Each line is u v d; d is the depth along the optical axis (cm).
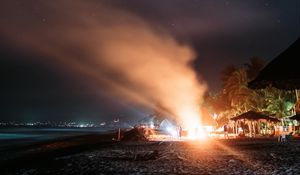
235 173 1491
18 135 9975
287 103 6238
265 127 6294
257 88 748
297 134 5112
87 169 1781
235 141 4119
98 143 4525
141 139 5194
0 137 8338
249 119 4378
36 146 4484
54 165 2045
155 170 1656
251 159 2053
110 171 1667
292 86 718
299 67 673
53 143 5153
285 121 6269
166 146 3494
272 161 1912
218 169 1639
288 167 1623
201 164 1866
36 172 1745
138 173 1570
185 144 3750
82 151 3148
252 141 4044
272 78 704
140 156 2289
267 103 6731
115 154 2680
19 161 2439
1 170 1880
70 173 1653
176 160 2103
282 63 711
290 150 2648
